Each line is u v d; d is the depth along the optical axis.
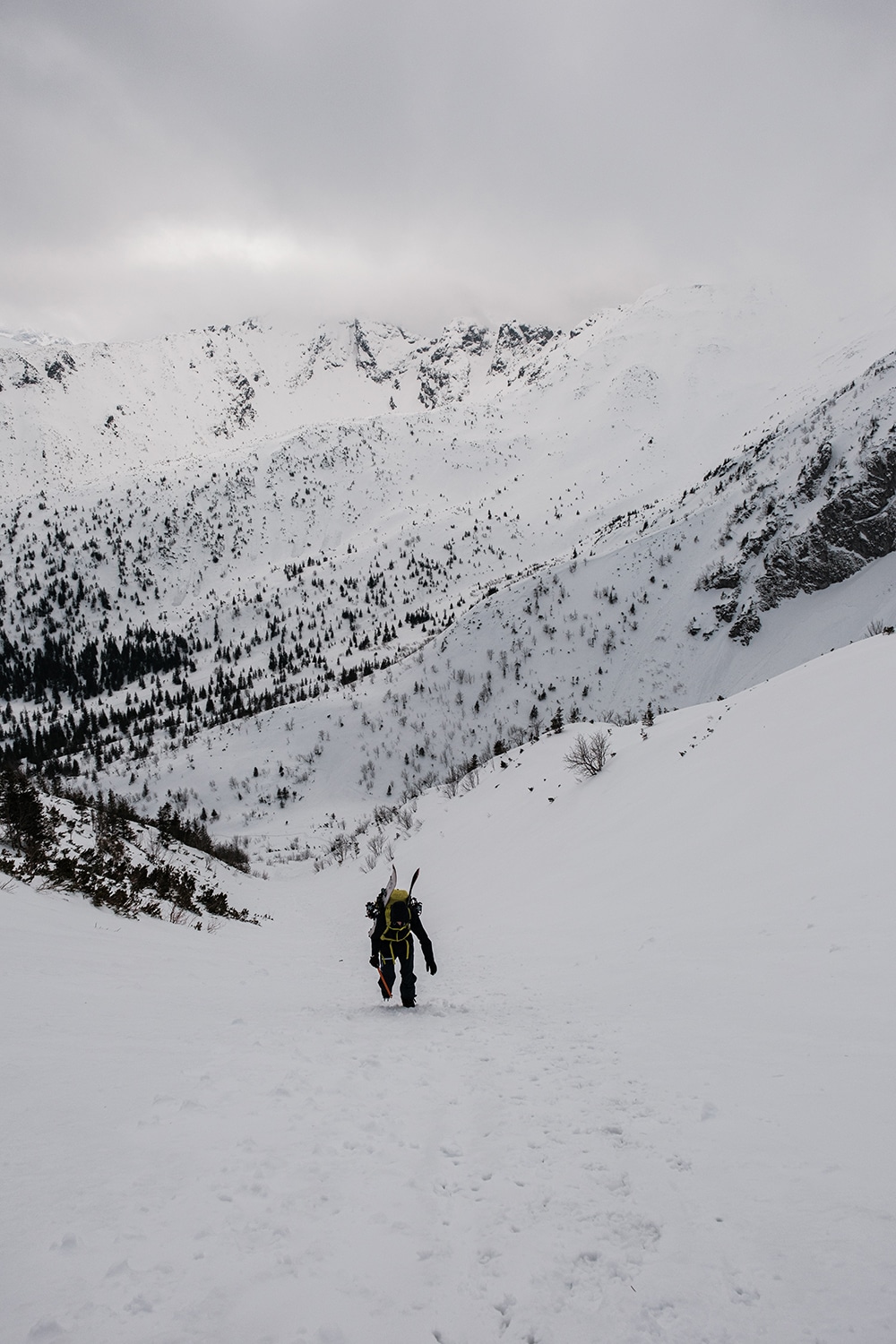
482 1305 2.00
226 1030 5.45
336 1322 1.86
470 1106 3.86
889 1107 3.24
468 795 44.12
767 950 7.74
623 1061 4.64
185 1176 2.65
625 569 196.62
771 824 12.75
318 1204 2.55
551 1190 2.74
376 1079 4.33
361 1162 2.99
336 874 53.38
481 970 10.81
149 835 33.16
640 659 167.62
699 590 175.88
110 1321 1.73
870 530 151.88
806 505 168.25
